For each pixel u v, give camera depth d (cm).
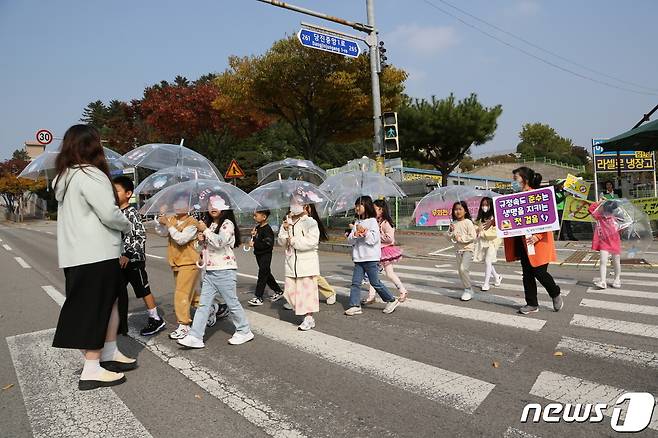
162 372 424
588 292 707
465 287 677
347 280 895
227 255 495
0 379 419
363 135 2309
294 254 545
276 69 1895
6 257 1552
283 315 630
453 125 2655
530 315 580
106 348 422
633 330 504
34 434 314
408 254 1280
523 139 8238
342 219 1878
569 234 1473
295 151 4566
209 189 517
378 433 304
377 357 446
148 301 555
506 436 297
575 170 5375
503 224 582
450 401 347
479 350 457
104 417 337
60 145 385
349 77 1855
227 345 501
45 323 629
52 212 5512
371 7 1301
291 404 350
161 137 3034
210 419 329
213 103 2255
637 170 2327
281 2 1100
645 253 1121
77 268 369
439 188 798
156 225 570
